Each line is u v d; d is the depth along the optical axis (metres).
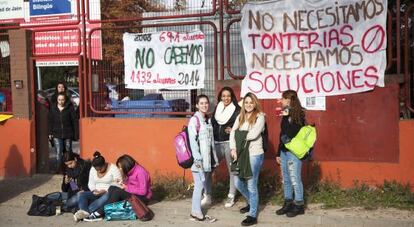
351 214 6.72
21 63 9.85
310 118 8.02
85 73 9.46
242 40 8.22
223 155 7.48
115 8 10.30
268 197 7.69
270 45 8.10
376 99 7.73
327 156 7.98
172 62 8.88
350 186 7.85
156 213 7.46
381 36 7.58
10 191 8.87
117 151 9.12
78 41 9.66
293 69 8.02
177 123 8.69
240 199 7.77
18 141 9.94
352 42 7.72
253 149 6.58
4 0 11.24
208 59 8.70
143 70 9.08
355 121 7.84
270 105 8.20
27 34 9.84
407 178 7.59
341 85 7.81
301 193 6.76
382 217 6.54
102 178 7.36
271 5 8.06
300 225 6.69
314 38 7.90
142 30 9.27
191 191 8.17
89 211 7.22
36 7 11.06
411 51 7.68
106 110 9.34
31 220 7.25
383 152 7.73
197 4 8.83
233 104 7.49
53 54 9.72
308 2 7.89
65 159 7.57
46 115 10.20
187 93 8.85
